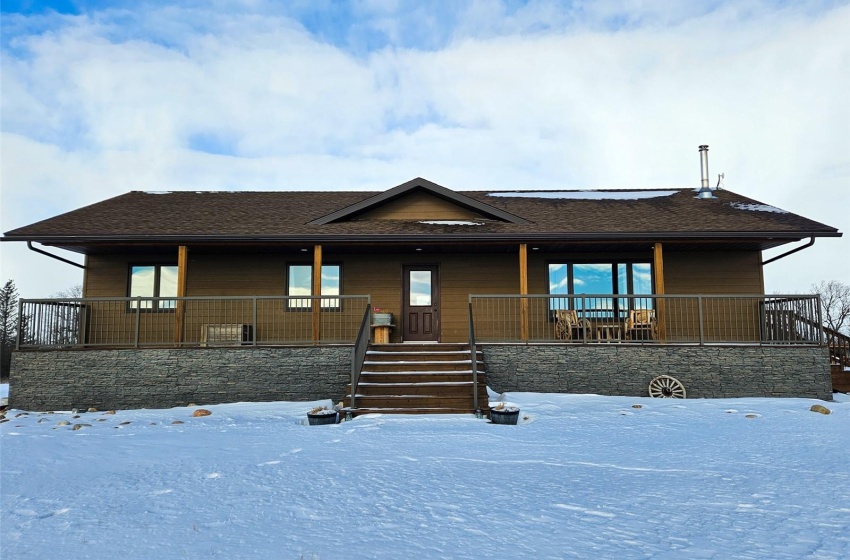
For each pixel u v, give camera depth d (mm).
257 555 3992
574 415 10500
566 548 4113
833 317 63250
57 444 8328
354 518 4828
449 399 11023
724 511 5012
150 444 8289
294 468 6656
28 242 13758
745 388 12570
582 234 13625
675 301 15539
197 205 17000
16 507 5230
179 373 12727
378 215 15734
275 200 17984
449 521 4734
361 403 11086
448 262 16078
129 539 4355
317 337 13531
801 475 6277
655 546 4160
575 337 15195
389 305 15922
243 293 15875
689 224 14148
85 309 14336
